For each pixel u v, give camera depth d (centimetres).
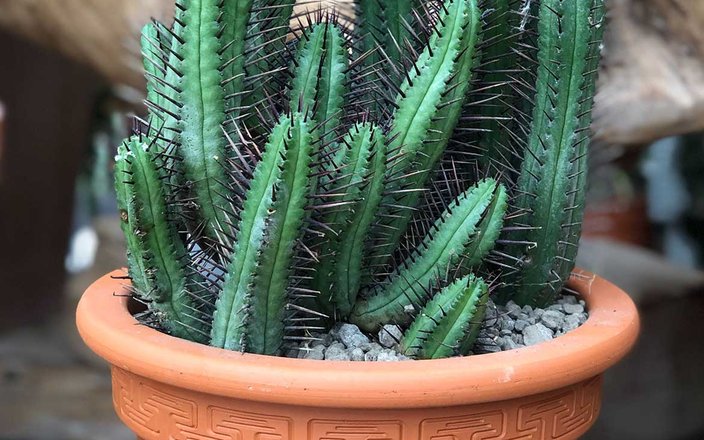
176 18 42
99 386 112
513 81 47
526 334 44
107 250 136
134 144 39
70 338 122
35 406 105
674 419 93
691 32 63
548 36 45
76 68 119
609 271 106
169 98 41
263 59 44
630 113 65
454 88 42
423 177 43
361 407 36
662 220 124
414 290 43
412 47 47
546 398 40
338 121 44
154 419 40
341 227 41
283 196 38
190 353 38
